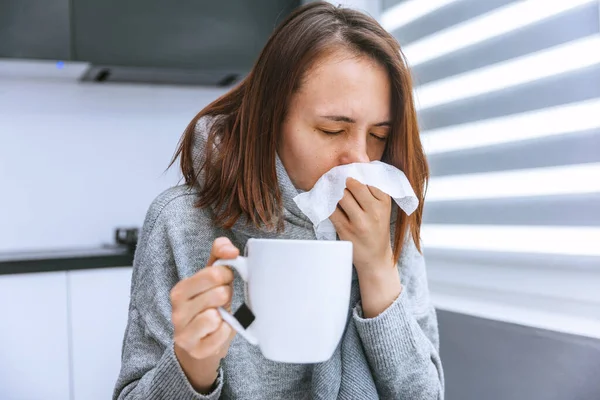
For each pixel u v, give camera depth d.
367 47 0.71
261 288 0.53
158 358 0.73
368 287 0.75
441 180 1.64
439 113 1.64
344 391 0.75
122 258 2.01
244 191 0.75
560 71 1.25
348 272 0.54
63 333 1.93
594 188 1.17
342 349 0.78
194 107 2.64
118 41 2.25
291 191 0.75
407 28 1.79
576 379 0.96
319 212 0.69
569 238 1.23
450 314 1.28
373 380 0.77
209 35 2.37
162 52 2.31
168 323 0.74
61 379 1.93
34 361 1.90
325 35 0.70
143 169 2.55
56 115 2.41
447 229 1.62
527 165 1.34
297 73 0.69
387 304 0.75
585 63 1.19
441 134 1.64
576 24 1.21
